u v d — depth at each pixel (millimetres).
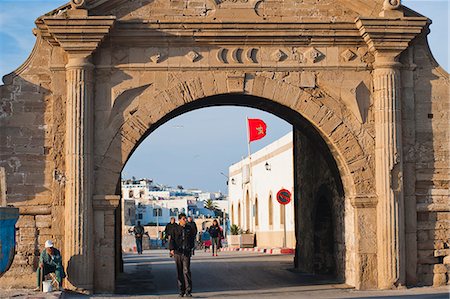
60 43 20641
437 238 21734
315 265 26125
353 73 21750
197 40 21281
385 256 21109
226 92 21359
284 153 46000
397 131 21469
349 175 21531
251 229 57781
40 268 19734
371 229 21375
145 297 19812
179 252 20125
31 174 20906
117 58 21156
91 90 20891
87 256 20391
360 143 21578
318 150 24375
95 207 20703
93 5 20828
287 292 20859
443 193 21844
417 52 22062
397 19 21188
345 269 22812
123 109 21078
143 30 21016
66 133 20828
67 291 20203
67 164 20625
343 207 22938
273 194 49469
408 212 21594
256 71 21484
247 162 60406
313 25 21359
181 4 21422
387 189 21234
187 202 116312
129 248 53094
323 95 21625
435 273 21516
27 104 21062
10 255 16219
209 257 36656
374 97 21703
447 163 21906
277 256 36500
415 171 21781
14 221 16562
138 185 157000
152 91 21203
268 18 21531
